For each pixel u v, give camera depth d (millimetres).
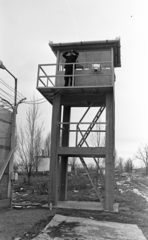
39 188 18531
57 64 12500
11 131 11570
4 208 10547
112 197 11266
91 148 11961
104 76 12797
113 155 11641
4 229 7230
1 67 10805
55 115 12719
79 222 8656
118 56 14297
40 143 23266
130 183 30250
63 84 13094
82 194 17094
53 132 12461
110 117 12148
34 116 23234
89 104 14750
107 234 7430
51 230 7457
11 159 11352
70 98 13531
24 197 15000
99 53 13461
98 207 11852
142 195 18172
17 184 21766
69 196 15945
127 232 7727
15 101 11969
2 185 10664
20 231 7137
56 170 12039
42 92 12836
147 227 8492
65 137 14586
